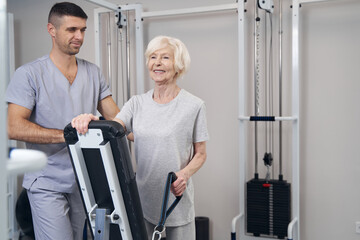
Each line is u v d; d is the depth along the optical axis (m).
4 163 0.44
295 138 2.38
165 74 1.61
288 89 2.71
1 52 0.44
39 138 1.67
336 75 2.60
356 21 2.53
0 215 0.45
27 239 3.07
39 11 3.42
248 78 2.81
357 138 2.58
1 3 0.43
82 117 1.16
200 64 2.94
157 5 3.04
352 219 2.61
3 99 0.44
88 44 3.28
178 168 1.61
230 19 2.83
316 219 2.70
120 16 2.73
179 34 2.98
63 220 1.78
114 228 1.19
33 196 1.79
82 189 1.17
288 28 2.68
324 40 2.61
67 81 1.86
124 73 3.17
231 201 2.91
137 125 1.65
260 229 2.50
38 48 3.45
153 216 1.66
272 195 2.46
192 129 1.64
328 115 2.64
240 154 2.53
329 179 2.66
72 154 1.15
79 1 3.28
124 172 1.12
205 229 2.86
